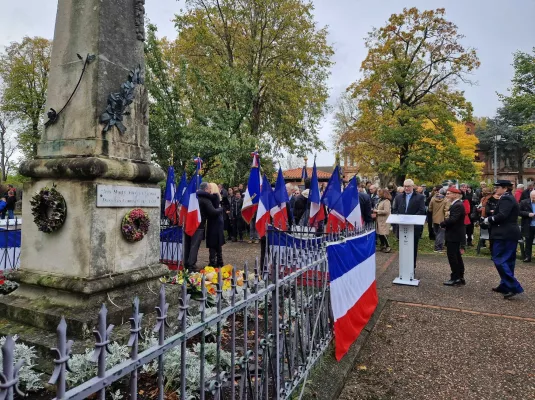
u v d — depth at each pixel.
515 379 3.49
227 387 2.76
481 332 4.62
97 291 3.62
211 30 19.23
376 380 3.48
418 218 6.89
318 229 7.14
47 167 3.89
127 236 4.02
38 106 28.55
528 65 19.62
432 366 3.76
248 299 2.15
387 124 18.59
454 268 6.86
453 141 18.25
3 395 0.99
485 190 10.86
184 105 15.00
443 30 18.84
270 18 18.88
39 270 3.95
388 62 19.14
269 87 19.03
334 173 6.29
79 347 3.12
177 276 5.07
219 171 14.25
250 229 12.36
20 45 28.17
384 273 7.88
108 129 4.02
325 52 20.50
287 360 2.84
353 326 4.12
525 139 22.38
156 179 4.52
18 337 3.33
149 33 13.52
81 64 4.03
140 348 3.11
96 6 4.03
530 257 9.25
